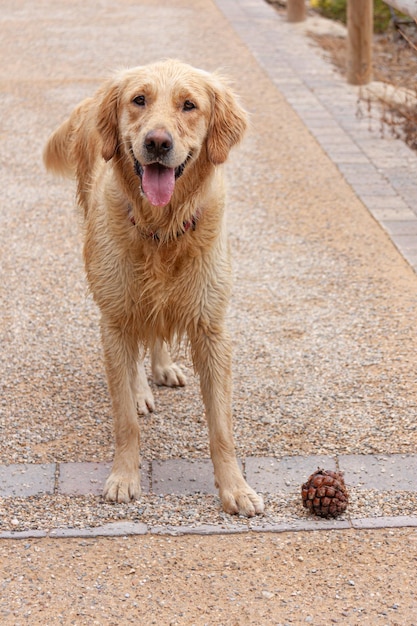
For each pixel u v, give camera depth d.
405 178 8.61
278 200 8.26
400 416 5.00
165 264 4.32
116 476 4.44
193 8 16.62
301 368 5.55
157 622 3.53
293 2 15.30
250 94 11.32
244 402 5.20
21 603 3.64
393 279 6.68
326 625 3.50
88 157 5.33
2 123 10.25
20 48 13.60
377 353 5.69
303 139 9.78
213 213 4.38
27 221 7.81
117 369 4.50
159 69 4.32
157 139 3.98
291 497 4.38
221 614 3.57
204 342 4.50
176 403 5.26
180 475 4.59
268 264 7.01
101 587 3.73
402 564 3.85
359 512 4.23
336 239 7.40
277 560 3.89
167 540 4.03
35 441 4.84
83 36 14.32
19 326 6.06
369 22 11.43
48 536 4.05
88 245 4.59
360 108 10.57
